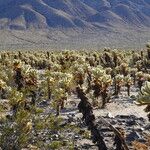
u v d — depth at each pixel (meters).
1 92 26.78
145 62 54.09
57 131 17.17
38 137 15.27
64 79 29.02
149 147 8.06
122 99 32.03
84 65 38.22
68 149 15.24
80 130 18.39
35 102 21.23
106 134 18.78
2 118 14.79
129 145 17.19
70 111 26.11
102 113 25.64
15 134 14.26
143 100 7.46
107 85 27.69
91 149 16.86
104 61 61.66
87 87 31.78
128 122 22.05
